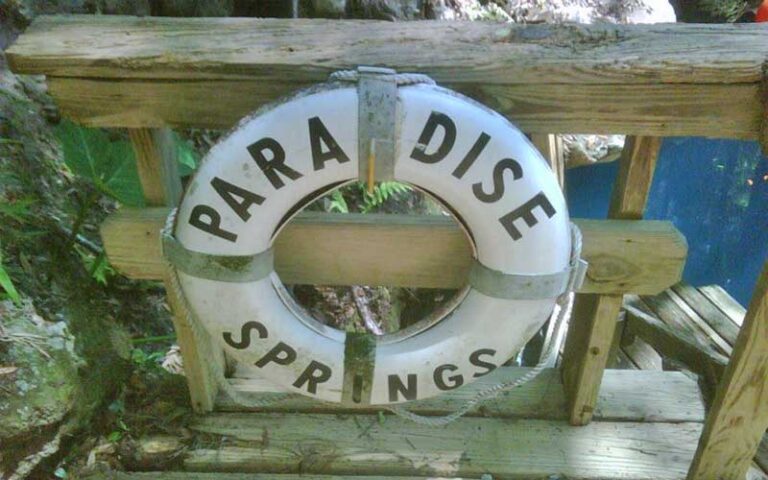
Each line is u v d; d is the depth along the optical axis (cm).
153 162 172
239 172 146
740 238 663
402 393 179
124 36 150
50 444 191
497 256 157
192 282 162
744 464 209
